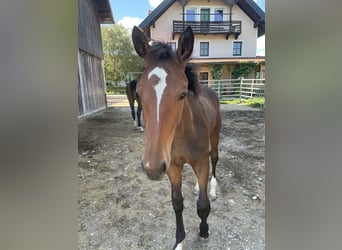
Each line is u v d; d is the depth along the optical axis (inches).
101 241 58.1
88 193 81.1
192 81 45.3
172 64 38.6
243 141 139.3
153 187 84.9
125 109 321.4
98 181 90.2
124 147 133.1
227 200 74.2
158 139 35.9
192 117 48.3
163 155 35.8
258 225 62.2
